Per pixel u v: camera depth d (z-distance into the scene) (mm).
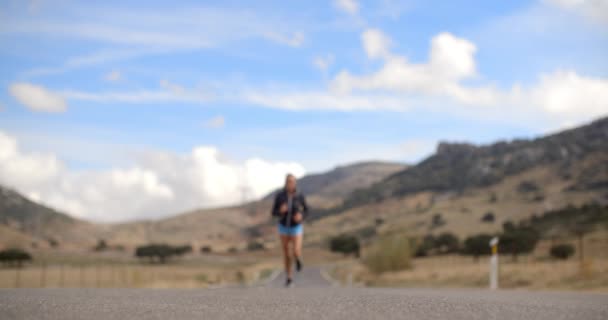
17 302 4645
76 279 46781
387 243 61594
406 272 55156
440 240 117125
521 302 5758
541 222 132875
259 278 74250
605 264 23828
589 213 128250
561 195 183500
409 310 4340
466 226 163000
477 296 7098
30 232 189000
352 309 4383
